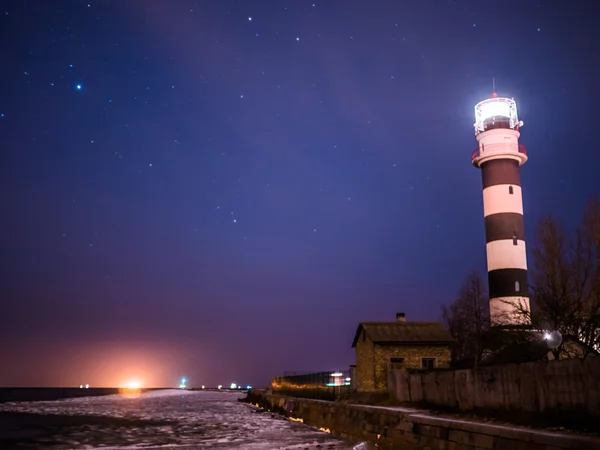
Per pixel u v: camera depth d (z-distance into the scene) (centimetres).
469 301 6222
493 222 4950
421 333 4472
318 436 3503
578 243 3991
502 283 4788
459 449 2133
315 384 5953
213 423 4722
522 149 5097
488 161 5097
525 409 2192
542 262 4144
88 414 6256
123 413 6431
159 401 10925
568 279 3881
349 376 5197
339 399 4359
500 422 2158
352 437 3272
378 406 3284
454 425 2200
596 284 3672
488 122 5166
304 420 4662
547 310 3041
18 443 3234
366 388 4453
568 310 2947
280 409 5909
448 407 2761
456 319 6481
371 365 4356
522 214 5000
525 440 1778
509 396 2298
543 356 2998
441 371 2861
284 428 4153
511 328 3412
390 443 2723
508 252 4841
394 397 3372
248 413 6316
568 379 1988
